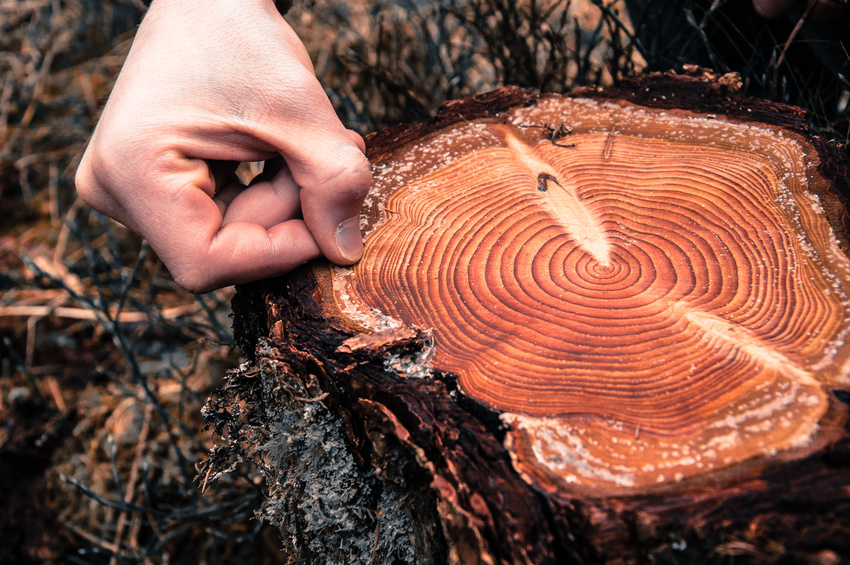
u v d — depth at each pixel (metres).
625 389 0.30
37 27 0.92
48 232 0.74
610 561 0.27
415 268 0.34
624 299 0.32
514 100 0.41
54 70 0.89
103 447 0.54
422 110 0.57
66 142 0.82
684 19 0.51
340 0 0.82
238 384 0.34
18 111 0.85
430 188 0.37
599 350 0.31
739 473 0.28
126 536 0.52
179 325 0.57
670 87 0.40
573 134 0.39
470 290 0.33
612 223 0.35
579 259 0.34
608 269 0.33
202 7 0.34
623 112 0.39
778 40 0.47
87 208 0.75
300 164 0.33
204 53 0.34
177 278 0.34
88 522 0.52
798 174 0.35
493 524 0.28
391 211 0.36
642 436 0.29
